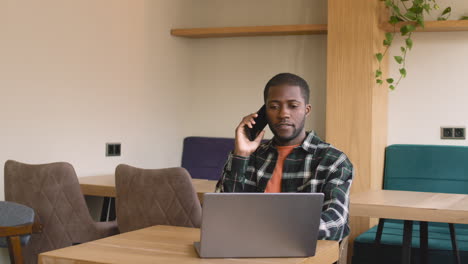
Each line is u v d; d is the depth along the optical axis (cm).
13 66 397
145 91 518
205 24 573
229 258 186
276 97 244
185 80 571
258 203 184
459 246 394
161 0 535
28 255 355
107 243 206
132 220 319
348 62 479
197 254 191
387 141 512
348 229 230
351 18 478
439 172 475
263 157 254
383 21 488
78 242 350
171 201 308
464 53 489
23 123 405
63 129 436
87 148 458
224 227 184
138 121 511
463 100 489
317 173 239
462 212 301
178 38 559
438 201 333
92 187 396
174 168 306
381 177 497
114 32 482
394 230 451
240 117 560
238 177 249
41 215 347
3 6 389
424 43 499
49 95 424
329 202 228
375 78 477
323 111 529
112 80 482
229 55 564
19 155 402
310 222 188
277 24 545
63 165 343
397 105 508
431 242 402
